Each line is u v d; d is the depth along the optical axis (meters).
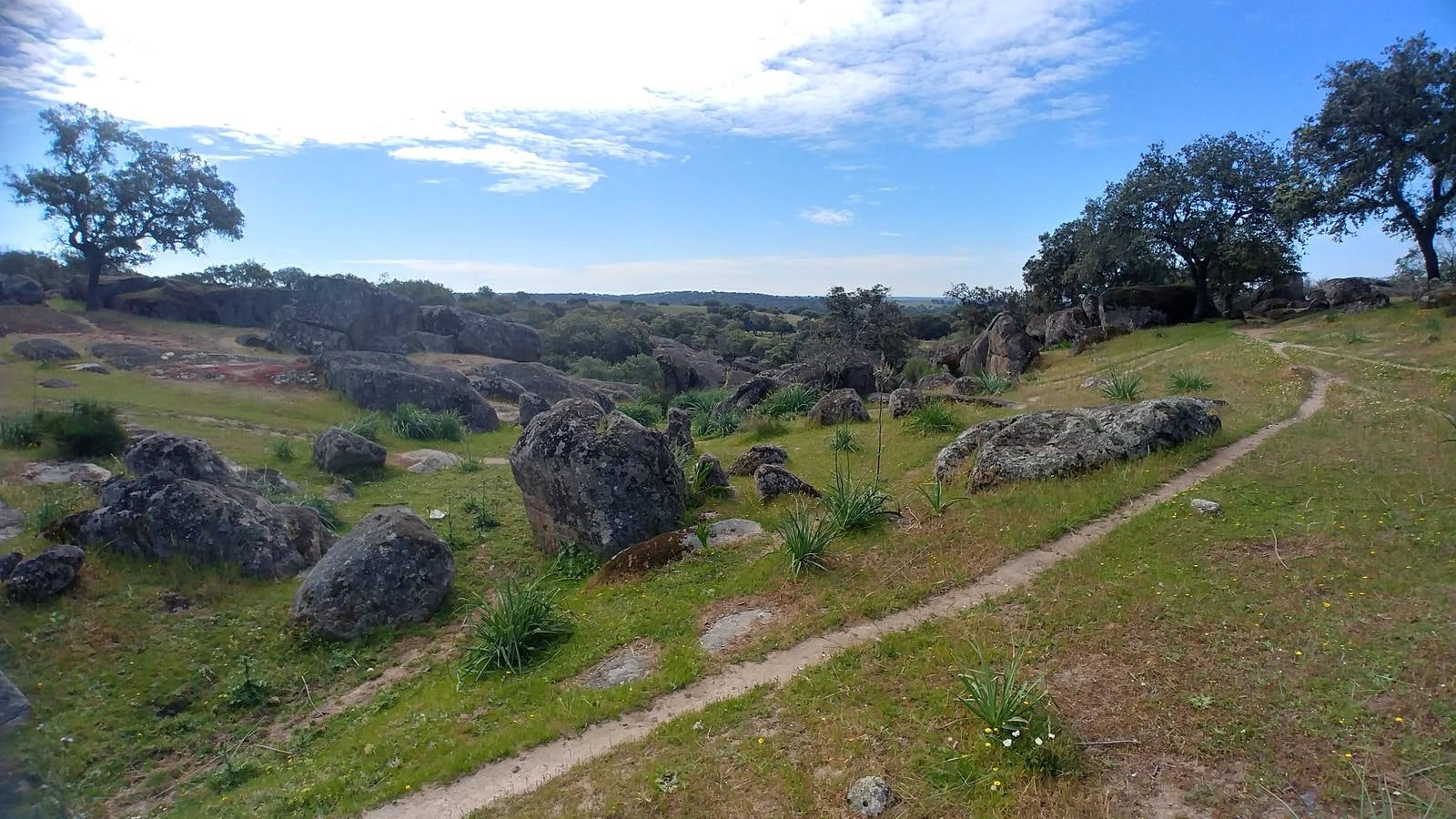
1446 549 6.90
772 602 8.09
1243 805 4.26
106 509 10.09
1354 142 27.31
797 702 5.91
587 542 11.00
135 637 8.56
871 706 5.69
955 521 9.45
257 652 8.59
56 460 14.97
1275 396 15.16
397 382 25.70
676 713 6.15
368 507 14.52
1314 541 7.46
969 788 4.64
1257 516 8.26
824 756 5.16
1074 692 5.49
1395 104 25.89
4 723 6.62
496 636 7.88
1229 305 36.19
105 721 7.25
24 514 11.49
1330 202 28.31
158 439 12.30
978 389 24.16
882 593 7.74
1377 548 7.11
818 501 11.60
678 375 50.00
